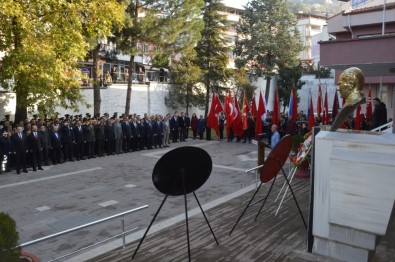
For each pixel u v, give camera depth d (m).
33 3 12.16
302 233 6.40
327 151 5.18
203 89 29.83
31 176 12.27
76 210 8.56
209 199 9.38
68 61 13.70
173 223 7.13
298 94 36.62
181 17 20.61
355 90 5.18
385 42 9.04
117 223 7.57
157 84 28.03
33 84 12.33
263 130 18.75
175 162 4.91
